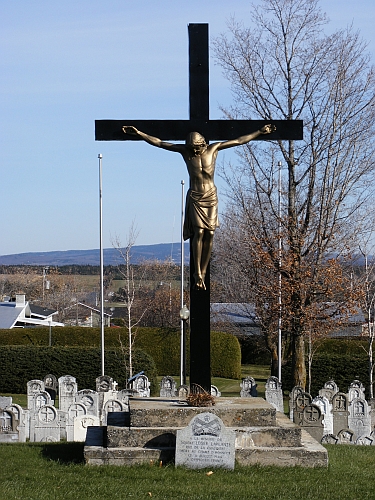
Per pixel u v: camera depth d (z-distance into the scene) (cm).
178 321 4959
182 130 1191
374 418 2202
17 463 1131
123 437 1080
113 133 1187
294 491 952
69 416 1870
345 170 2898
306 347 3581
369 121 2875
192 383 1157
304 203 2895
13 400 3016
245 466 1051
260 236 2967
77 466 1068
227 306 4138
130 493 936
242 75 2886
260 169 2991
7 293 8444
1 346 3356
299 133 1198
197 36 1187
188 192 1158
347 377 3225
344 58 2847
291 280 2770
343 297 2858
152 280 6031
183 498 921
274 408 1098
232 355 3906
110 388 2628
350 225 2972
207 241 1145
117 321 5288
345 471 1068
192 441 1045
